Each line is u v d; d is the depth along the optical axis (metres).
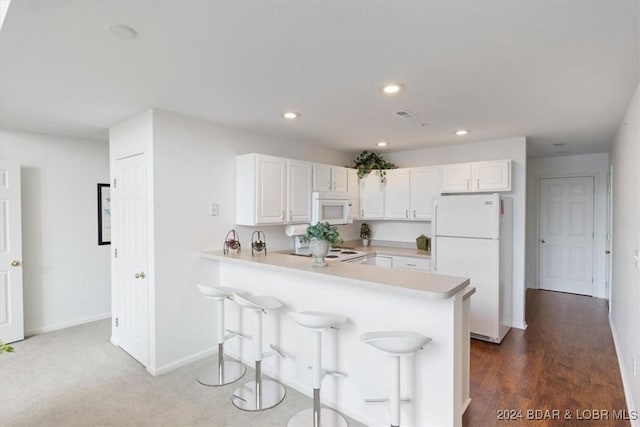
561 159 5.80
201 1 1.38
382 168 4.84
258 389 2.57
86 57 1.89
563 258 5.83
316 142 4.31
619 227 3.44
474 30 1.63
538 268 6.05
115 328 3.53
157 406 2.47
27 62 1.94
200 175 3.22
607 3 1.41
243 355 3.20
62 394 2.62
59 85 2.30
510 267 4.02
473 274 3.68
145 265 3.01
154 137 2.87
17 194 3.60
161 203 2.92
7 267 3.54
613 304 4.03
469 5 1.42
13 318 3.58
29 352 3.36
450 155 4.55
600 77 2.19
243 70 2.09
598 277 5.52
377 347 1.86
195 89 2.40
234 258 2.92
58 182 3.99
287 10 1.45
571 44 1.76
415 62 1.98
